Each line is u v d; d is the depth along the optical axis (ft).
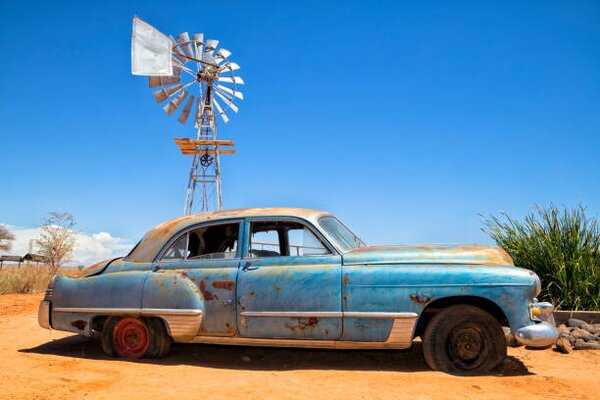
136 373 16.47
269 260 18.11
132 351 19.16
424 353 16.67
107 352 19.44
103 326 20.02
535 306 16.24
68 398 13.43
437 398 13.83
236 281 17.90
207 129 78.28
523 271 16.47
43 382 15.05
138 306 18.71
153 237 20.12
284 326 17.22
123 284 19.15
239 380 15.67
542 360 20.03
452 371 16.30
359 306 16.72
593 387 15.16
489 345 16.25
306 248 18.42
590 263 28.45
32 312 33.04
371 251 17.84
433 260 17.19
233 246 19.11
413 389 14.61
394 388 14.71
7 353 20.29
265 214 18.98
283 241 18.92
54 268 66.33
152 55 69.05
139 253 20.01
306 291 17.16
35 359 18.89
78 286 19.85
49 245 69.82
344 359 19.33
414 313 16.35
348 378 15.85
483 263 17.12
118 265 20.03
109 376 15.98
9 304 37.29
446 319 16.40
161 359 19.10
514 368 17.38
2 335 24.63
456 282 16.34
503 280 16.20
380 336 16.56
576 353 21.50
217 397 13.74
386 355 19.93
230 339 17.76
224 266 18.45
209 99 78.69
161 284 18.61
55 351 20.94
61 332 25.45
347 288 16.92
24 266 71.15
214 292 18.03
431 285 16.44
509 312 16.02
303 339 17.10
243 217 19.13
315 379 15.78
